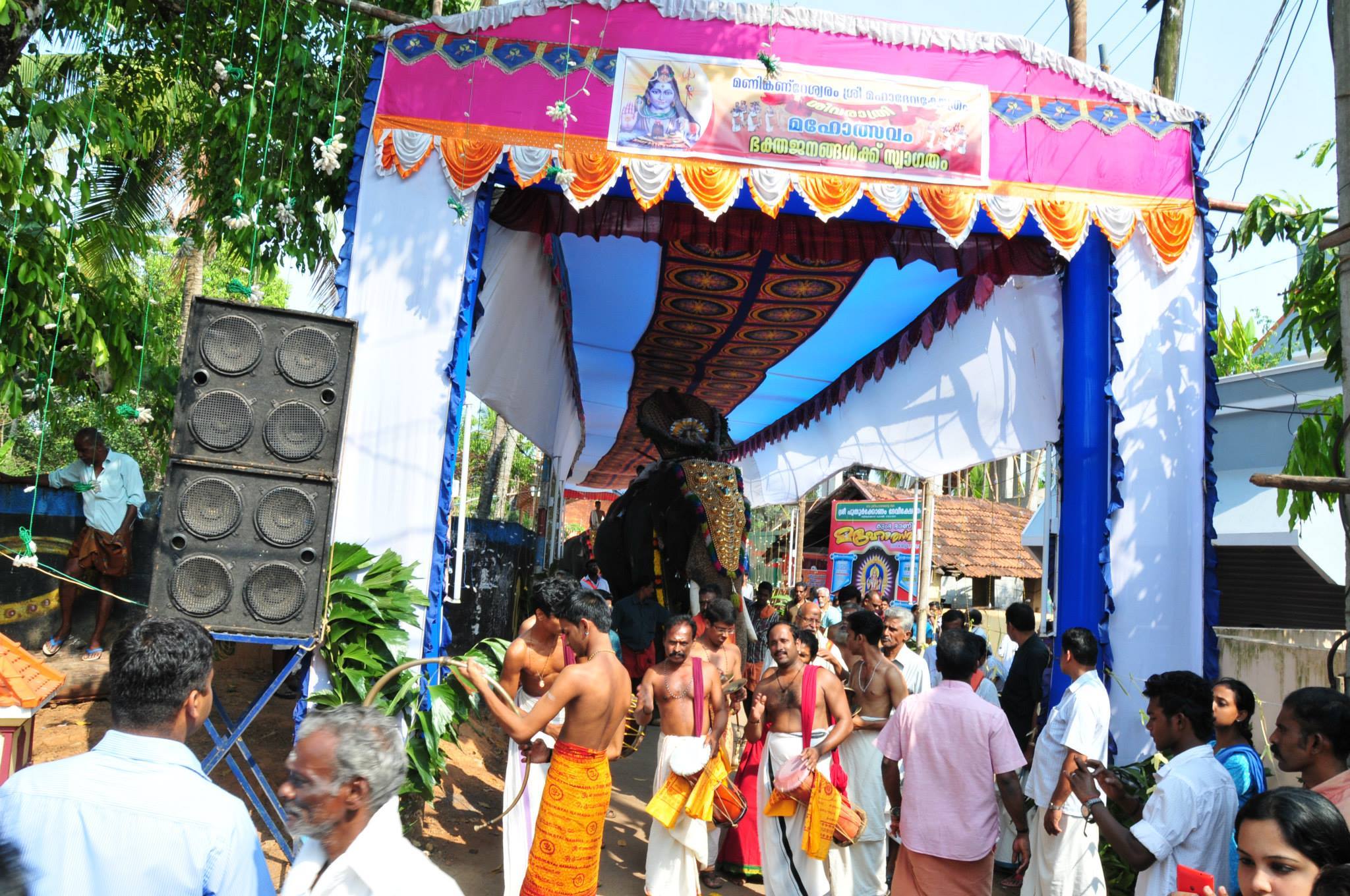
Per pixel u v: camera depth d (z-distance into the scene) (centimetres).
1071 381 712
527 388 991
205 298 482
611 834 716
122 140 740
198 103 892
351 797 233
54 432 1725
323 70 875
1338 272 562
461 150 640
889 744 483
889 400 1091
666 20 660
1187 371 702
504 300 788
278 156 852
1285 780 643
